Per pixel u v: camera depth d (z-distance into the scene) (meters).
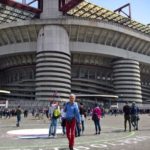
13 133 22.25
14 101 75.38
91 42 96.62
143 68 115.75
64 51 91.69
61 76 90.38
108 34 97.19
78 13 99.38
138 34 104.44
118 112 89.88
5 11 92.94
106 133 21.78
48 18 92.38
